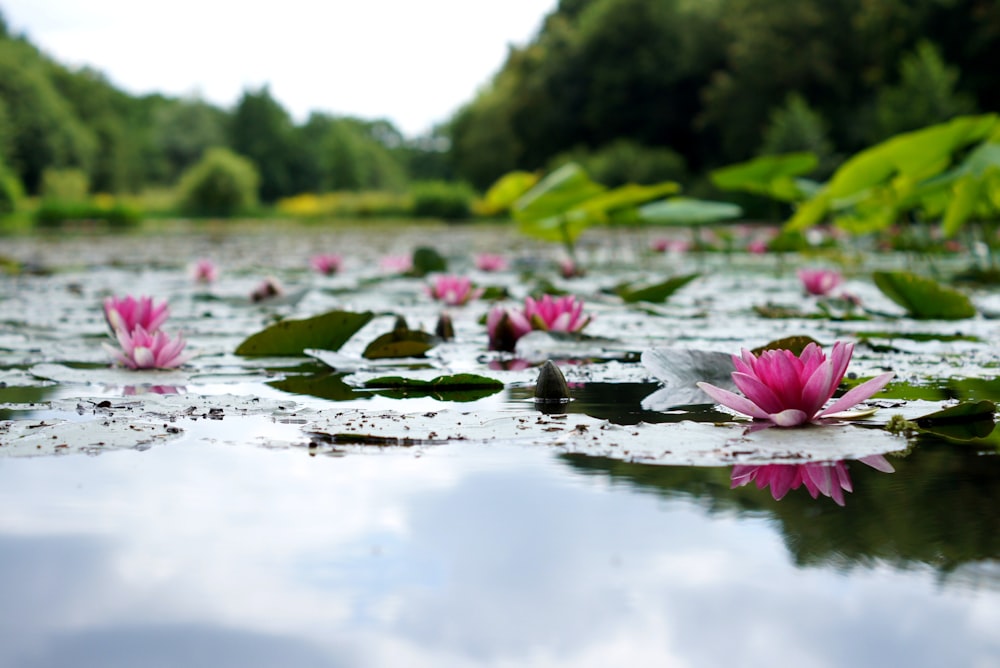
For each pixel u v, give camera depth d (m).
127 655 0.71
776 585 0.84
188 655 0.72
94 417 1.40
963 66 12.41
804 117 11.10
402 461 1.25
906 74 10.54
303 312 2.42
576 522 1.01
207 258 5.28
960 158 3.11
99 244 7.25
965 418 1.37
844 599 0.81
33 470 1.22
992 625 0.75
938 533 0.97
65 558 0.91
